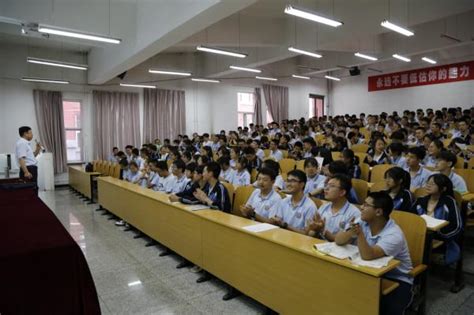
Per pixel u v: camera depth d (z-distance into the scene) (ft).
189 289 8.98
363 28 20.83
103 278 9.83
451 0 18.99
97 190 21.40
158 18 17.13
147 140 32.96
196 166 12.77
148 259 11.23
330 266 5.70
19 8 17.35
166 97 33.99
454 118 23.84
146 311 7.93
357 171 13.15
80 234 14.46
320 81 43.68
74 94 30.17
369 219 6.15
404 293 5.96
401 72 36.35
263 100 39.58
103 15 19.67
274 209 9.09
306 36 23.93
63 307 4.89
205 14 14.01
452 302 7.90
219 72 32.63
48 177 27.37
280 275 6.66
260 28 24.62
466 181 11.66
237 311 7.81
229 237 8.02
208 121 36.58
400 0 19.80
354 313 5.37
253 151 16.71
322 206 8.17
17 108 27.89
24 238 5.23
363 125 28.50
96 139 30.81
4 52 27.30
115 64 23.06
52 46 28.35
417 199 9.05
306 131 25.82
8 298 4.55
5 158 24.16
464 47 31.83
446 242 8.04
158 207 11.61
